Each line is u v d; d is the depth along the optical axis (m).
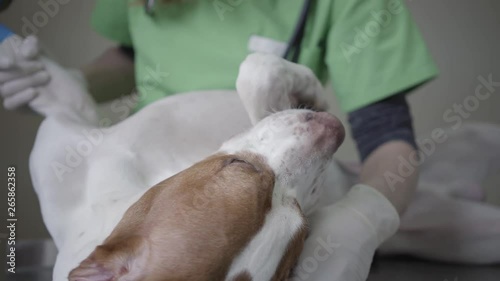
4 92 1.33
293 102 1.14
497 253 1.45
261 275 0.76
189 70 1.36
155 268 0.73
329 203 1.32
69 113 1.31
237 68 1.32
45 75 1.33
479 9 2.07
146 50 1.42
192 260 0.73
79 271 0.75
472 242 1.46
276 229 0.80
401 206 1.13
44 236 2.02
